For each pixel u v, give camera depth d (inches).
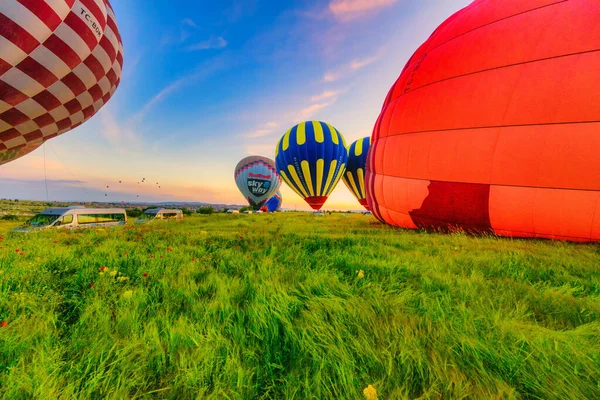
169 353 51.2
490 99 233.9
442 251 156.4
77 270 111.7
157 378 46.9
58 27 344.5
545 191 212.4
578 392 42.3
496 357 48.9
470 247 171.5
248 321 64.8
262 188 1814.7
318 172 943.7
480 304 73.2
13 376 43.7
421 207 286.8
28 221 438.3
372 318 62.7
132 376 46.0
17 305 70.5
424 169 276.8
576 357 49.0
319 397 41.9
